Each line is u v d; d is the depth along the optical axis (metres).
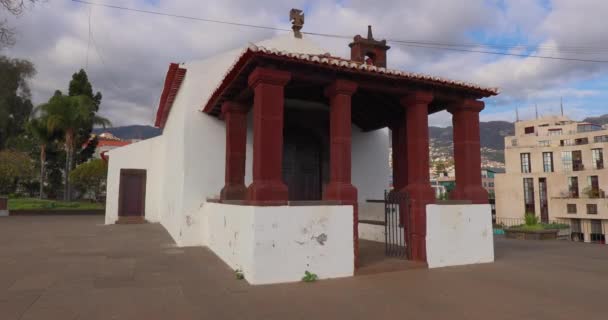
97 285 6.01
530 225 15.05
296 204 6.57
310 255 6.59
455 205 8.12
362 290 5.91
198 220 10.33
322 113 12.02
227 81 8.13
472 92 8.62
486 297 5.54
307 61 6.83
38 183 39.44
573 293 5.77
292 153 12.16
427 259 7.68
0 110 31.83
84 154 36.09
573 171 45.16
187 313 4.71
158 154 17.48
